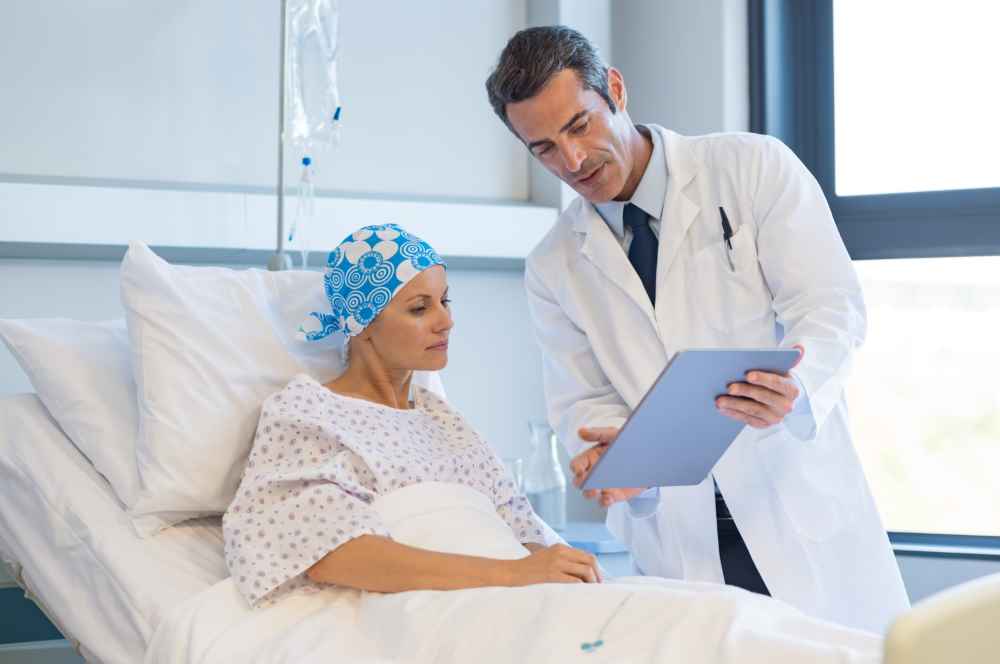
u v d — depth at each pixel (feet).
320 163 9.13
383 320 5.91
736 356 4.97
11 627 6.55
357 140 9.31
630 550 7.04
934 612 2.56
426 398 6.24
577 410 6.77
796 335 5.89
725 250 6.39
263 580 5.09
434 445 5.95
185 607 5.14
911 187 9.37
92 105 8.23
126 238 7.77
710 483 6.37
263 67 8.85
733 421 5.49
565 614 4.28
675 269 6.47
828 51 9.58
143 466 5.67
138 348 5.86
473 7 9.87
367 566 5.05
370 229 6.03
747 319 6.30
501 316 9.90
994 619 2.65
